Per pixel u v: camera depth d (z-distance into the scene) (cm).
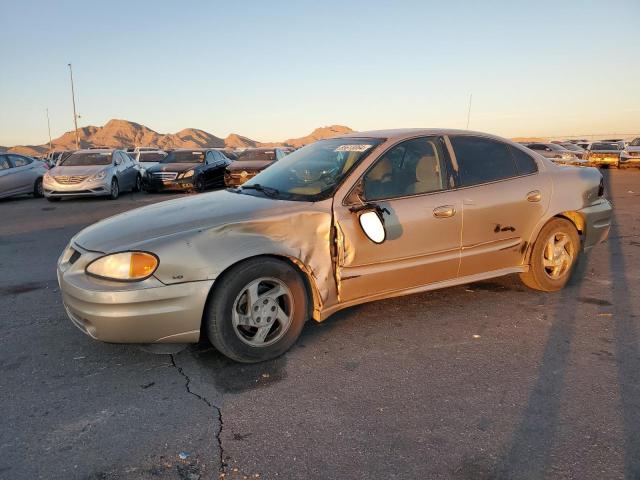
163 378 324
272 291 342
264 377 325
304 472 234
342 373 329
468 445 252
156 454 247
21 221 1037
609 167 2962
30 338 388
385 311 438
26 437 262
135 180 1678
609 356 351
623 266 591
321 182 388
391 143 402
